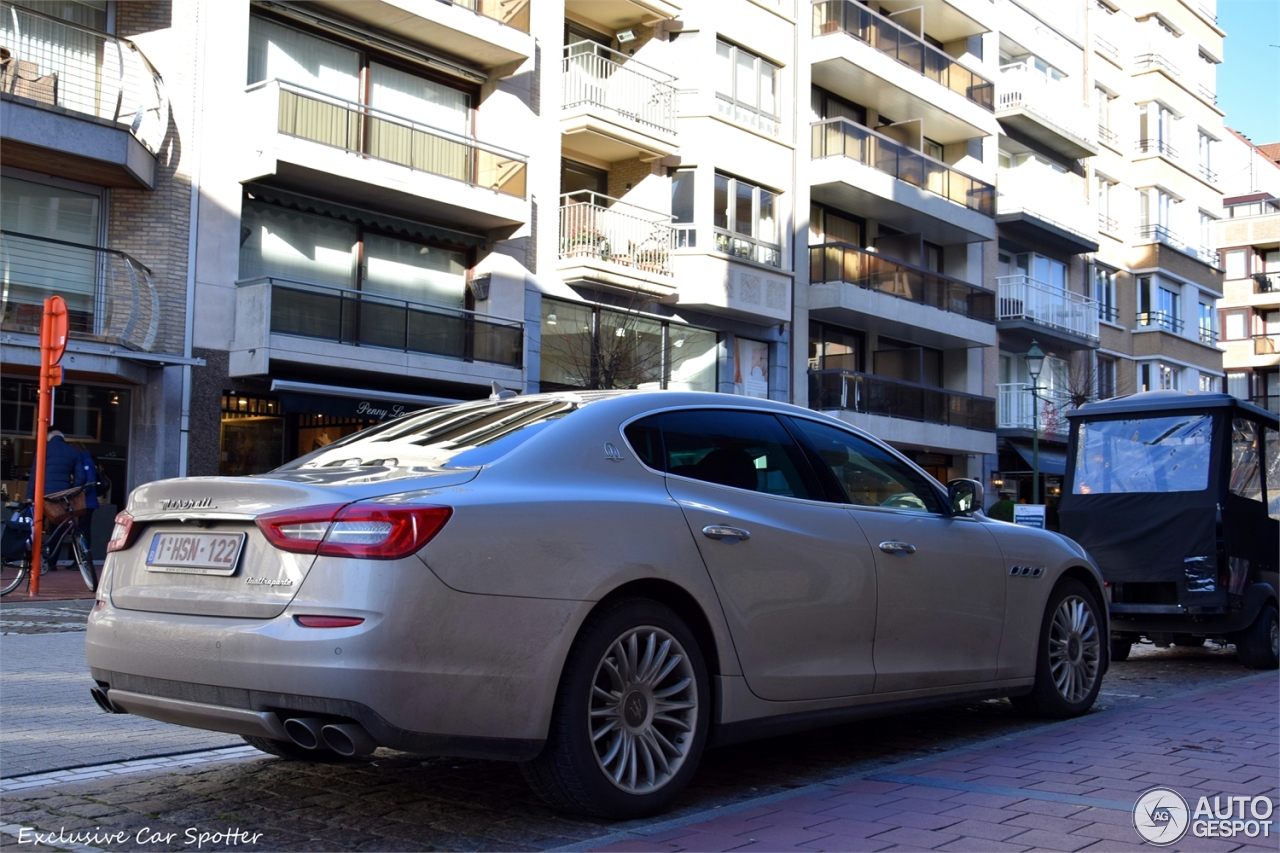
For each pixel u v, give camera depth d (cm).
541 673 402
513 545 403
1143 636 1083
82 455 1369
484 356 2120
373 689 368
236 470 1872
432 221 2142
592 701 423
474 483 416
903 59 2980
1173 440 1066
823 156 2762
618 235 2369
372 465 455
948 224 3111
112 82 1777
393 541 378
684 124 2480
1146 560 1032
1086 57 3831
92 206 1769
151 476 1755
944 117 3162
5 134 1561
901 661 548
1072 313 3591
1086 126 3762
